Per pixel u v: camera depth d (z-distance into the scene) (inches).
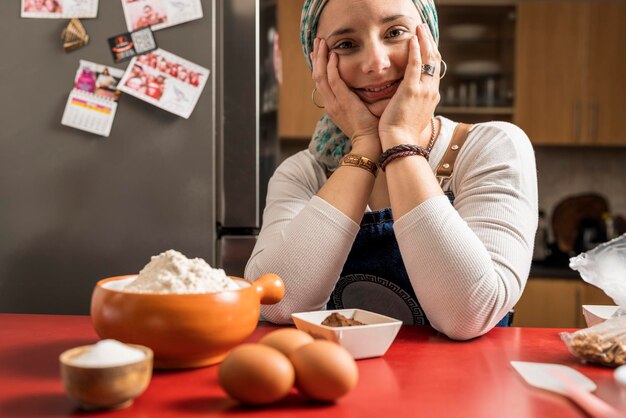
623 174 146.2
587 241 133.8
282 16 135.5
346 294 48.1
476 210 40.3
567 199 143.5
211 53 56.4
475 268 35.3
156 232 57.0
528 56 135.3
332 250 38.6
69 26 56.1
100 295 28.0
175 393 25.2
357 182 40.3
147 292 27.6
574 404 24.1
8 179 57.1
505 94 138.3
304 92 135.7
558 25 134.6
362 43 43.3
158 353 27.0
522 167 42.1
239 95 57.6
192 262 29.6
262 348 24.1
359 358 30.6
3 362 29.6
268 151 68.7
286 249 38.7
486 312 35.2
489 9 137.1
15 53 56.5
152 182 56.8
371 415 23.0
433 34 46.1
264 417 22.8
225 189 58.0
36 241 57.1
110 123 56.6
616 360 29.0
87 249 57.1
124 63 56.4
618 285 34.6
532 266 125.6
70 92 56.5
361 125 43.1
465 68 138.3
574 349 30.6
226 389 23.5
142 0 56.1
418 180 37.9
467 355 31.8
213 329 27.0
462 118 141.4
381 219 45.9
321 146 47.7
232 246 58.0
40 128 56.8
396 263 46.1
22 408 23.5
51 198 56.9
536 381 26.4
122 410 23.4
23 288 57.3
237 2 57.1
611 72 134.4
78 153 56.8
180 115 56.5
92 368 22.2
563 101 135.2
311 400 24.5
